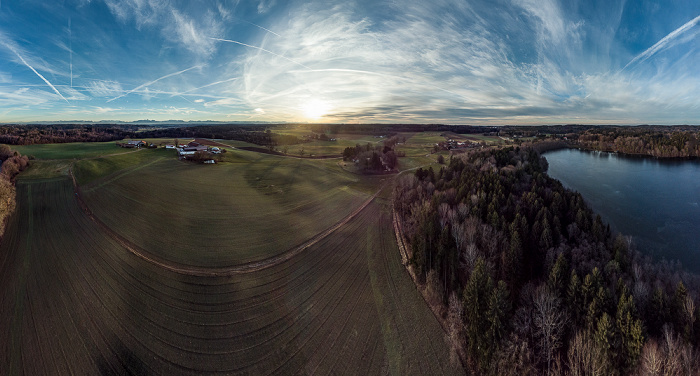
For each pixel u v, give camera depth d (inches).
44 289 1972.2
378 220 3270.2
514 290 1956.2
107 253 2372.0
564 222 2605.8
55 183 3836.1
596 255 2037.4
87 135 7731.3
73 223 2844.5
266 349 1592.0
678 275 2010.3
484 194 2847.0
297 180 4817.9
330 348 1604.3
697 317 1398.9
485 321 1477.6
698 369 1245.7
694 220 3248.0
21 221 2881.4
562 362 1448.1
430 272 1957.4
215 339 1643.7
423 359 1545.3
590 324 1464.1
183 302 1907.0
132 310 1803.6
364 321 1790.1
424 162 6412.4
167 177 4355.3
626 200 3875.5
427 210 2659.9
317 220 3267.7
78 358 1489.9
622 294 1430.9
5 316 1760.6
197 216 3169.3
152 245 2524.6
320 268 2331.4
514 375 1355.8
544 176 3833.7
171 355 1531.7
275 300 1962.4
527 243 2268.7
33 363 1472.7
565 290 1712.6
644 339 1289.4
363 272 2279.8
